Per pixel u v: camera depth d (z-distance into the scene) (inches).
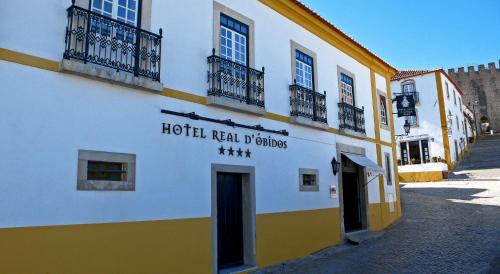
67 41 207.2
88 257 201.9
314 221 370.9
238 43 321.4
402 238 411.8
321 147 400.8
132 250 221.0
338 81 451.8
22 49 192.4
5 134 182.4
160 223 237.6
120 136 225.5
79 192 203.3
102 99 220.2
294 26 389.1
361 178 478.9
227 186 303.3
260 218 311.7
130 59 236.1
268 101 339.9
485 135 1670.8
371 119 515.5
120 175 226.8
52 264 189.0
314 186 380.2
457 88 1280.8
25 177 185.9
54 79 201.9
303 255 348.5
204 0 292.8
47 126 196.2
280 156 342.6
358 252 358.0
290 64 374.3
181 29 271.6
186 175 258.1
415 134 1069.1
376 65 553.3
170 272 238.1
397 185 569.0
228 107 291.4
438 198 683.4
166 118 252.1
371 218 476.4
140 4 250.4
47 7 203.5
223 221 295.0
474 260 299.9
